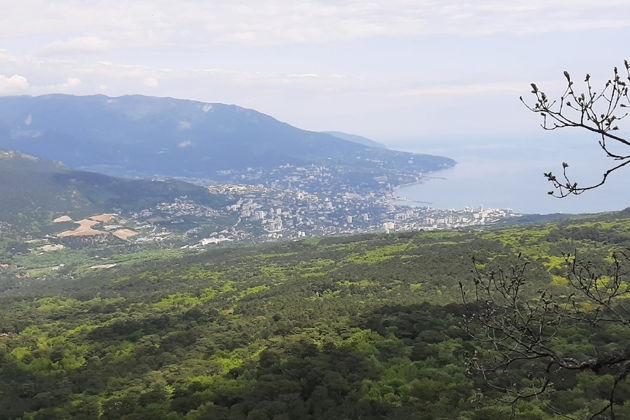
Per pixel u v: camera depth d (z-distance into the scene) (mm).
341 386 52562
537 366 44656
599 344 53375
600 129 12516
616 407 38750
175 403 53844
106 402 57156
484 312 14531
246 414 49344
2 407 58938
